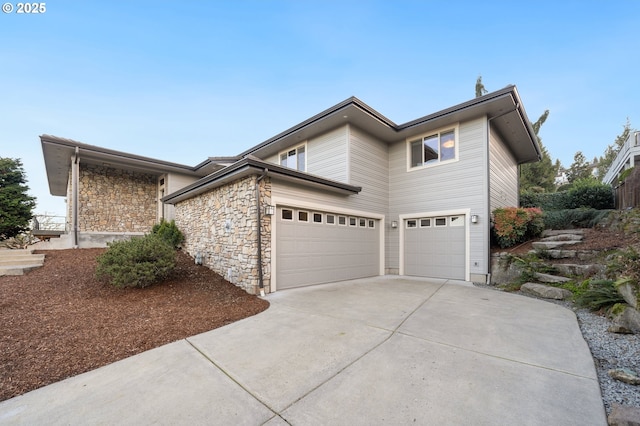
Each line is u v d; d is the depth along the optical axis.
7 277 6.06
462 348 3.45
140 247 6.16
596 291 4.83
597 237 7.82
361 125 9.30
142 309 4.96
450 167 9.07
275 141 10.84
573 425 2.04
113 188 11.53
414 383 2.65
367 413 2.21
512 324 4.32
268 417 2.18
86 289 5.70
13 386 2.65
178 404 2.36
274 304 5.65
